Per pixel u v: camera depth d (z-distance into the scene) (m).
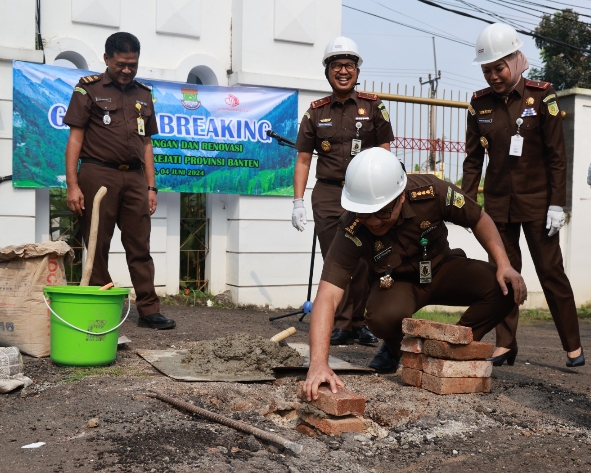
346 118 5.02
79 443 2.76
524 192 4.48
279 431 3.05
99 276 5.21
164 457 2.62
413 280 3.91
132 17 7.30
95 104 5.08
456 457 2.85
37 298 4.26
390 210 3.38
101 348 4.05
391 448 2.94
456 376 3.67
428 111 8.47
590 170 4.76
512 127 4.42
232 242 7.77
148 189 5.54
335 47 4.98
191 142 7.41
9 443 2.78
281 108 7.79
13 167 6.61
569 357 4.64
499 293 3.84
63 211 7.22
